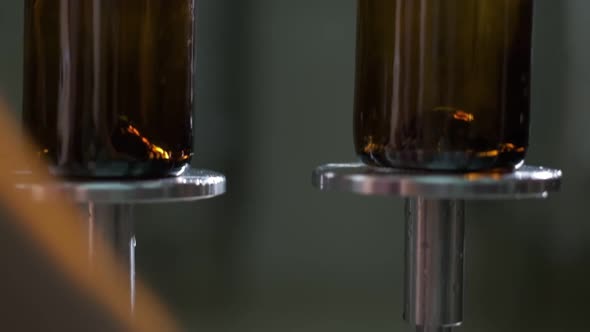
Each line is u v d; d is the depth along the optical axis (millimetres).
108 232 878
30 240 1102
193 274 1184
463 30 834
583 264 1223
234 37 1167
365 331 1205
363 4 862
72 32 829
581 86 1200
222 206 1182
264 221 1188
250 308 1196
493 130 838
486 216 1219
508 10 843
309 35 1169
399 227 1195
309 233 1192
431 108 833
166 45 847
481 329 1224
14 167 871
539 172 839
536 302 1225
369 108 855
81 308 1063
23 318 1106
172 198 817
